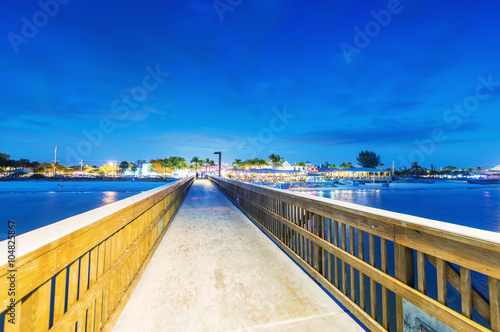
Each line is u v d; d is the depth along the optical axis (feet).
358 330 5.76
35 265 3.09
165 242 12.60
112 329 5.77
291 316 6.33
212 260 10.14
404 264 4.82
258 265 9.63
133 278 7.72
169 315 6.38
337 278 7.11
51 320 6.51
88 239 4.52
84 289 4.49
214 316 6.35
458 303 20.83
